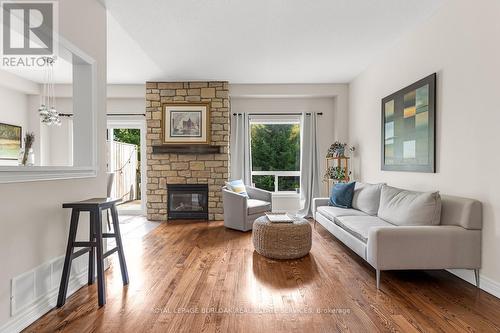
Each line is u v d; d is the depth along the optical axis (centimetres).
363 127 506
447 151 295
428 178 326
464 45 270
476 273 256
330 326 197
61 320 204
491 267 245
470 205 252
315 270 303
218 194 571
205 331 191
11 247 188
